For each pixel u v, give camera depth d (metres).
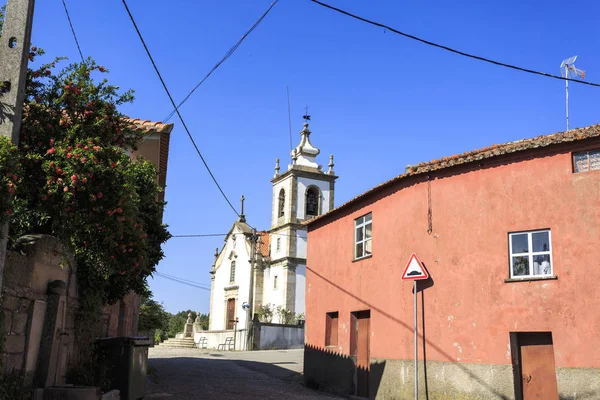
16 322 8.82
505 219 13.25
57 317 9.87
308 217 57.69
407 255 15.20
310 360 20.20
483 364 12.96
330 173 59.38
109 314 14.81
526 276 12.77
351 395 17.23
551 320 12.18
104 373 11.59
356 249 18.25
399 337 15.11
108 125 9.32
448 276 14.00
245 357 32.56
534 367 12.48
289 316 52.25
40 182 8.50
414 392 14.09
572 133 12.67
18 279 8.84
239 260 59.69
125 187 8.98
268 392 16.48
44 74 9.16
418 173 15.01
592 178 12.25
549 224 12.60
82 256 11.11
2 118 7.58
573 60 15.15
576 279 12.04
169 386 15.98
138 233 11.10
